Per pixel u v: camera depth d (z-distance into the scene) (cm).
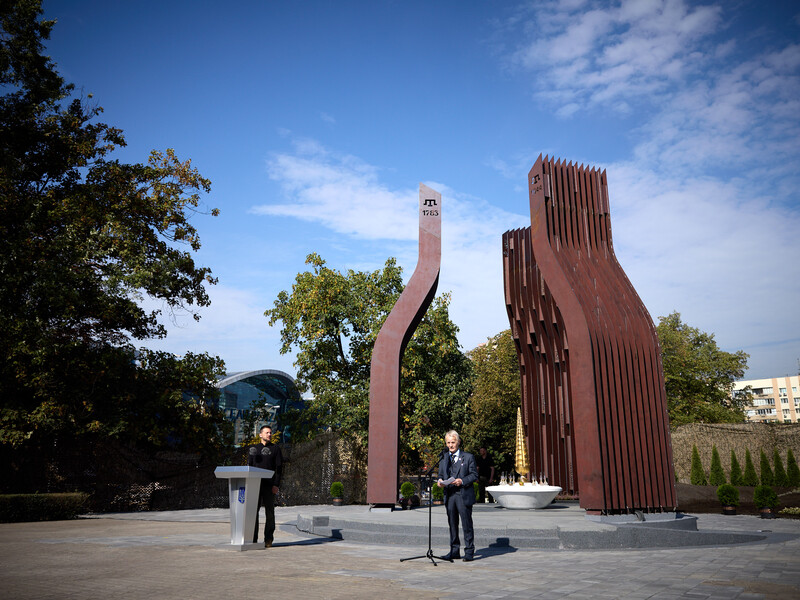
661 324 4469
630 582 627
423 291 1559
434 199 1628
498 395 3847
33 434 1927
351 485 2653
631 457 1252
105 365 1975
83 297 2008
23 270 1897
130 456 2125
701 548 1007
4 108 2145
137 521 1537
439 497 2167
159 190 2398
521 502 1536
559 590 577
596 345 1265
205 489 2209
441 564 776
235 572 686
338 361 2934
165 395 2069
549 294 1725
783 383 12662
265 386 6475
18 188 2202
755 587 594
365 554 880
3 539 1074
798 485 2680
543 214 1388
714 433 3020
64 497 1602
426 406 2730
